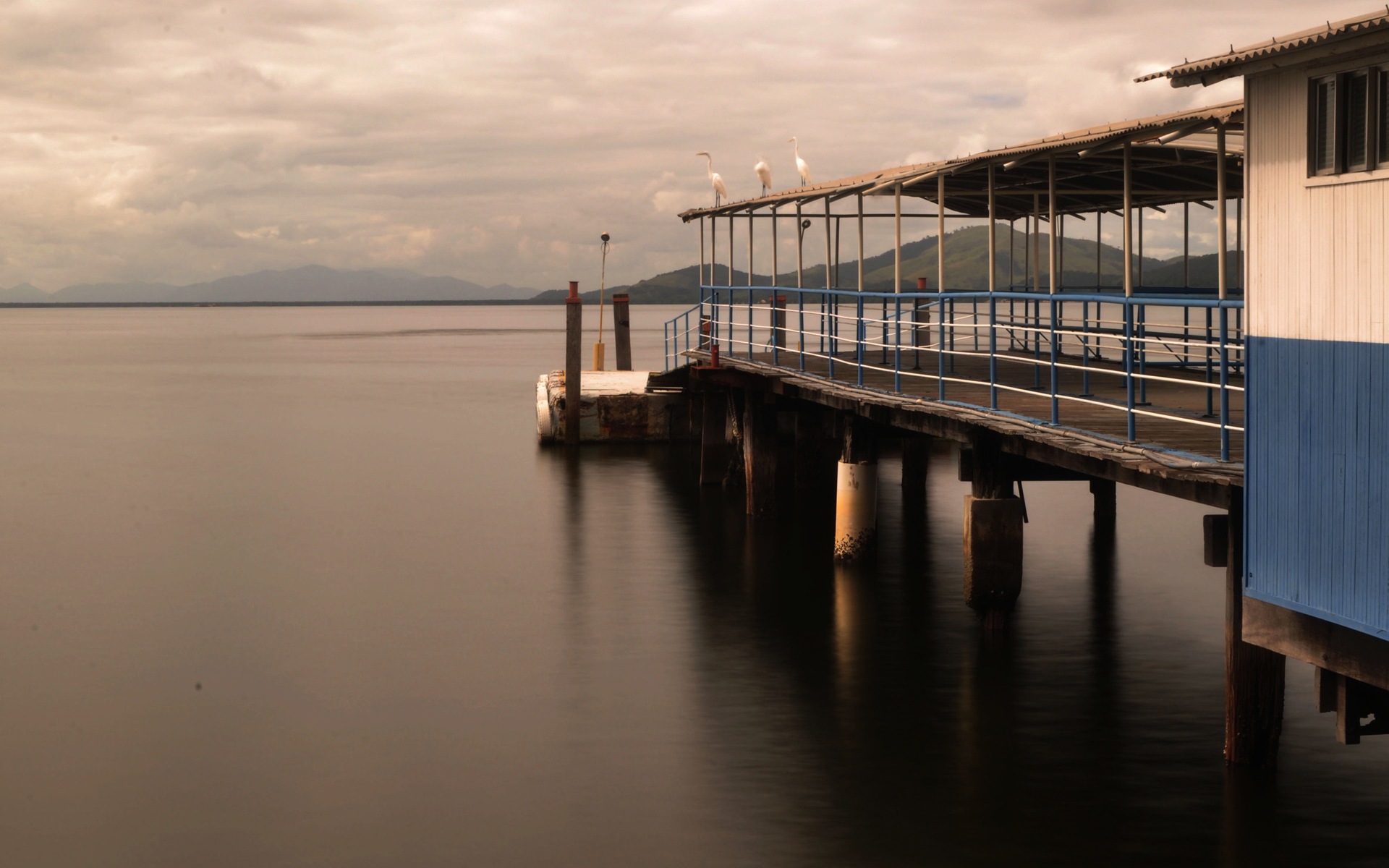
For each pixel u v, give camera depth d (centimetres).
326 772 1277
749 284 2383
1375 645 869
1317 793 1159
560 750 1324
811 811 1162
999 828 1114
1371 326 854
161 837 1136
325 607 1923
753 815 1157
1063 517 2556
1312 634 928
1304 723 1330
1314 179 903
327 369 7750
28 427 4450
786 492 2802
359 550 2330
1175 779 1202
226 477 3231
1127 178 1335
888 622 1772
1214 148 1420
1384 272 842
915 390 1755
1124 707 1405
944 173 1652
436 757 1312
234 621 1848
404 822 1156
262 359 8981
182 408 5125
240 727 1409
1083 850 1070
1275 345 953
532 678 1561
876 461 2106
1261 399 970
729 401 2922
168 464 3488
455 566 2191
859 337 2009
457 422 4444
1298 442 928
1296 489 932
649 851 1091
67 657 1681
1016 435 1371
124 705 1486
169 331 16600
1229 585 1117
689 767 1271
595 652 1667
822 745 1319
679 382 3081
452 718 1425
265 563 2231
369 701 1490
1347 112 881
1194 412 1436
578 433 3553
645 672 1577
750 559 2181
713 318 2622
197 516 2700
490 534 2456
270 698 1505
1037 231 2055
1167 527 2442
